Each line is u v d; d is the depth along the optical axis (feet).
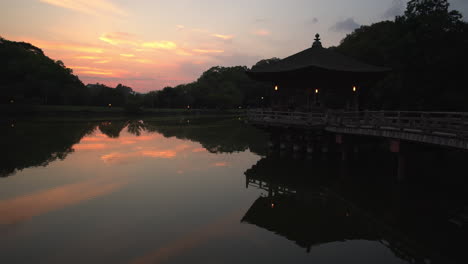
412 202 36.32
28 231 27.27
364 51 102.99
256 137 103.76
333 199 38.93
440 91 69.51
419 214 32.76
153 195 38.14
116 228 28.07
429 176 46.60
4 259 22.34
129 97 263.29
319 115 65.62
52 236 26.30
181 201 36.04
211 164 57.57
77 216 30.89
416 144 42.14
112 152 68.80
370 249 25.31
